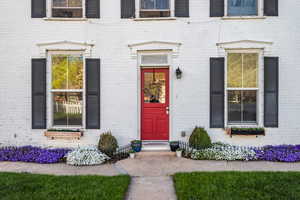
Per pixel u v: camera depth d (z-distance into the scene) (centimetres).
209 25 677
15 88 691
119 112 688
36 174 499
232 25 674
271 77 670
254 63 689
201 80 679
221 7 675
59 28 685
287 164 565
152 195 411
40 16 683
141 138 702
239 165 560
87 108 685
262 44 668
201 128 653
